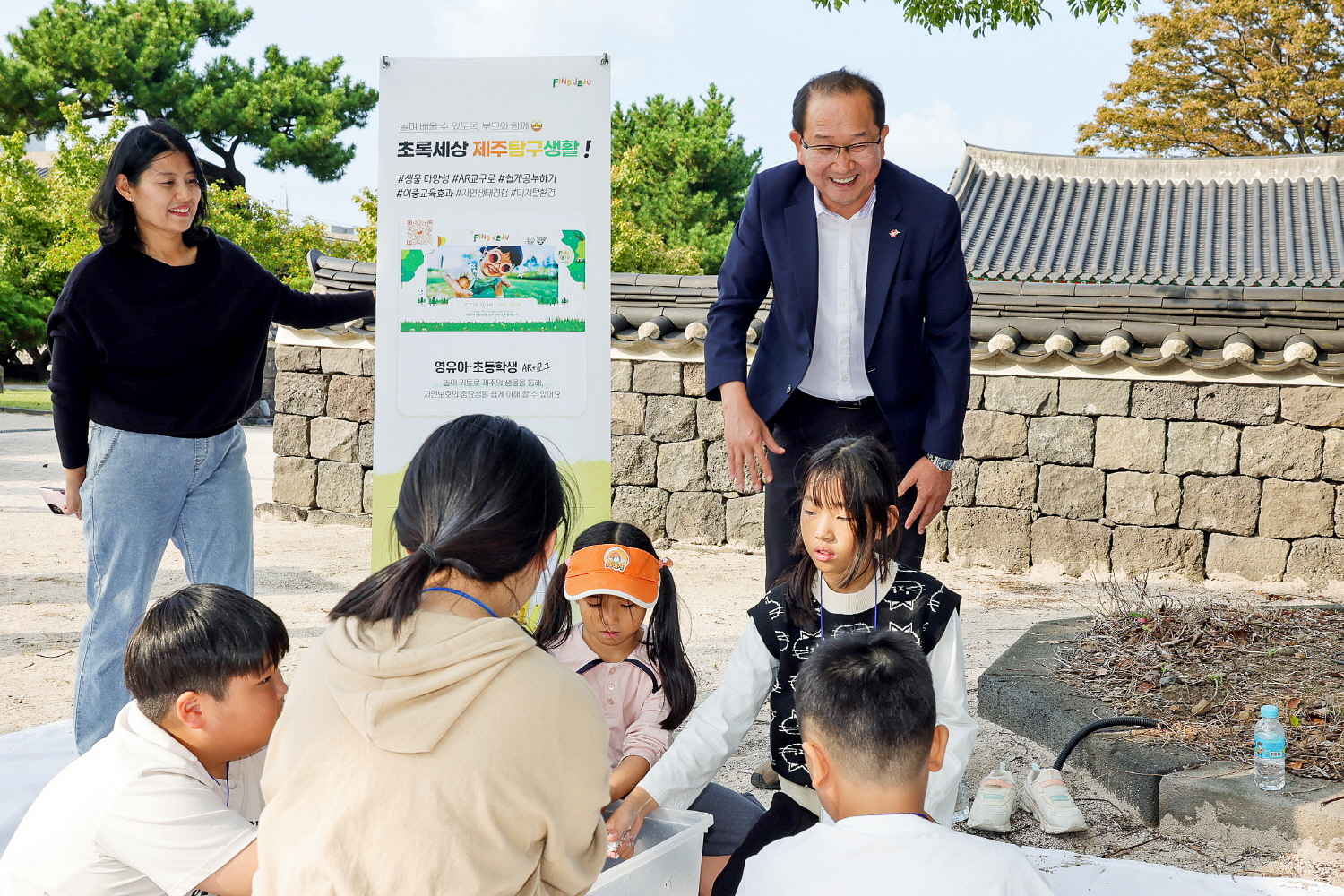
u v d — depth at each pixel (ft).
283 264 81.30
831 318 11.16
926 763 5.96
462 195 12.90
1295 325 24.76
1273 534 24.43
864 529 8.13
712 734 8.09
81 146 75.00
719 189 115.03
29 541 28.19
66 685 16.14
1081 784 12.42
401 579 5.00
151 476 11.00
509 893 4.76
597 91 12.78
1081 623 17.31
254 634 6.59
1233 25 84.23
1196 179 53.42
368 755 4.65
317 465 31.89
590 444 12.96
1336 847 10.34
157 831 6.21
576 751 4.97
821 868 5.63
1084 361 25.32
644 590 8.16
